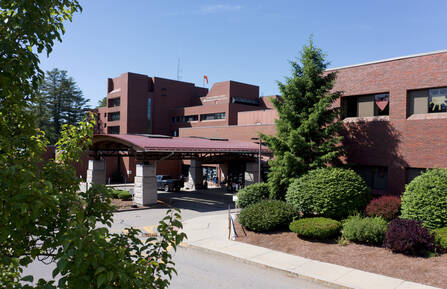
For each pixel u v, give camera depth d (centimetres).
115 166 5116
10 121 382
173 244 438
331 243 1433
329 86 2098
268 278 1139
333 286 1056
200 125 6656
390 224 1343
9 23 348
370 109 2102
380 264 1184
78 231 311
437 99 1814
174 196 3447
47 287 297
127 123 6788
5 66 339
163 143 2873
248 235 1672
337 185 1669
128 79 6831
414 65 1875
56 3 418
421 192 1384
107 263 312
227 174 4425
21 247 351
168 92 7412
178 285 1069
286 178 2023
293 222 1569
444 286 992
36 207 296
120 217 2270
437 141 1781
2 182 304
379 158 2014
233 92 6700
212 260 1352
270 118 4797
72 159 489
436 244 1227
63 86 8531
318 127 2080
